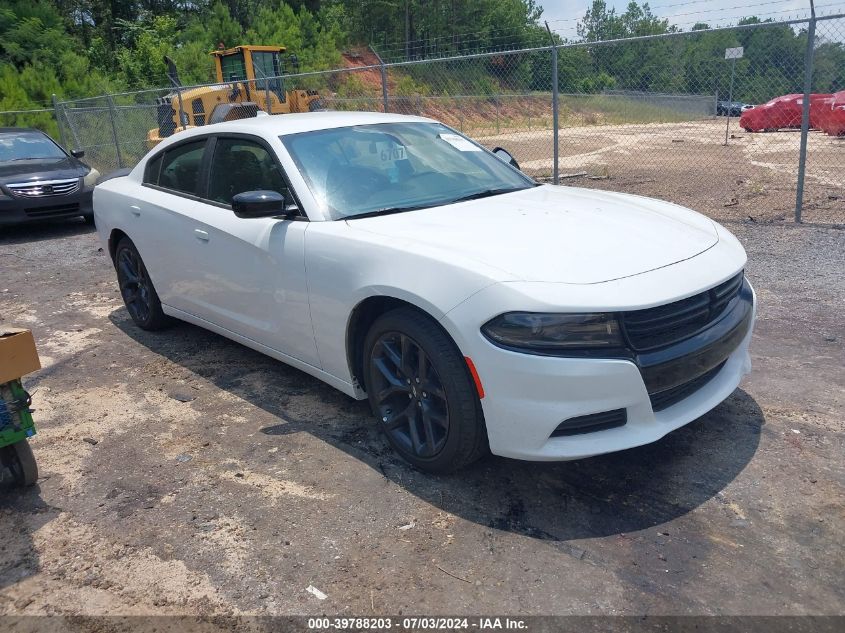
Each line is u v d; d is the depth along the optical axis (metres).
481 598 2.40
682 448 3.29
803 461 3.12
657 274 2.81
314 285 3.43
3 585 2.59
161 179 4.85
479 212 3.48
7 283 7.21
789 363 4.16
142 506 3.04
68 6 38.12
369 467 3.26
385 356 3.25
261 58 17.98
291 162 3.78
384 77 10.79
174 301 4.77
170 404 4.07
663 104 16.19
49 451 3.59
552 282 2.69
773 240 7.20
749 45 10.30
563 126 17.39
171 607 2.43
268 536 2.79
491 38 45.03
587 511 2.86
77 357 4.95
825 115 16.53
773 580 2.41
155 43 31.59
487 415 2.77
